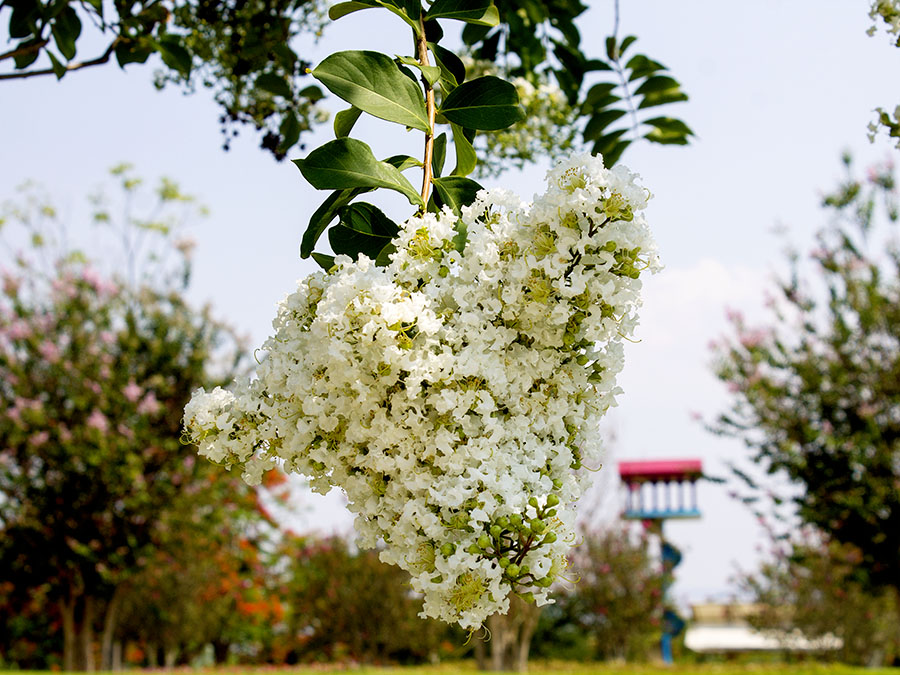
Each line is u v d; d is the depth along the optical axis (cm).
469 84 185
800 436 1068
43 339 1473
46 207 1530
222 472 1653
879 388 1038
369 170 168
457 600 146
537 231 157
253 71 372
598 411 167
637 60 345
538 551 147
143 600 2161
